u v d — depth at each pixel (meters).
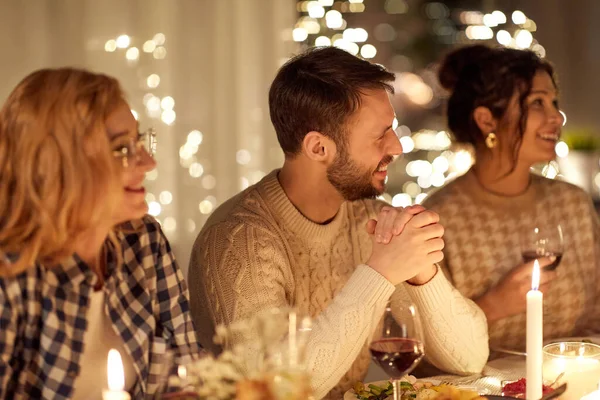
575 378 1.52
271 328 1.17
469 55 2.42
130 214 1.40
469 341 1.88
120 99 1.34
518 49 2.39
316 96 1.81
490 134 2.37
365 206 2.09
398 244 1.72
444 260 2.39
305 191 1.91
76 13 3.08
